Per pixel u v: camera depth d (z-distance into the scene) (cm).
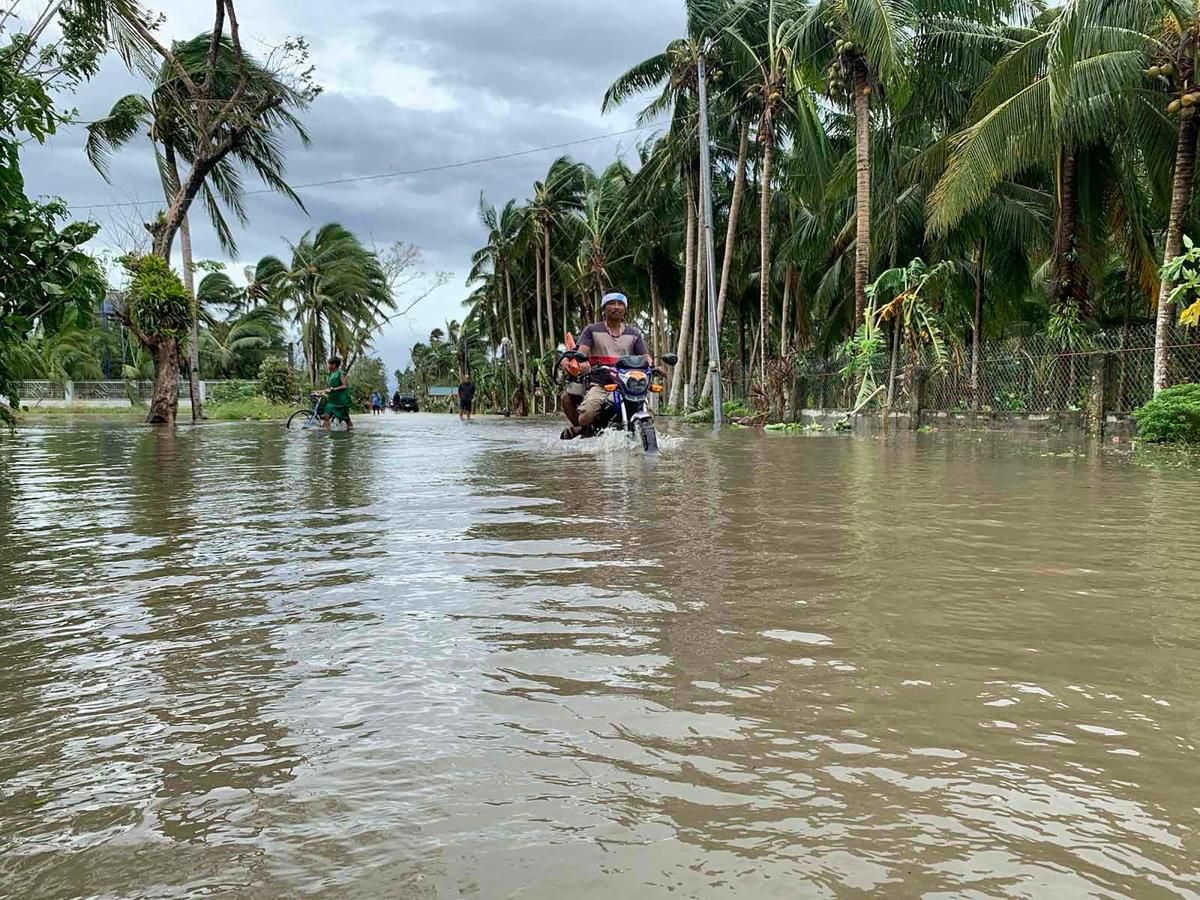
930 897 99
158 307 2005
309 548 325
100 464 761
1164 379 1111
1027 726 149
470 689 170
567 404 964
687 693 166
